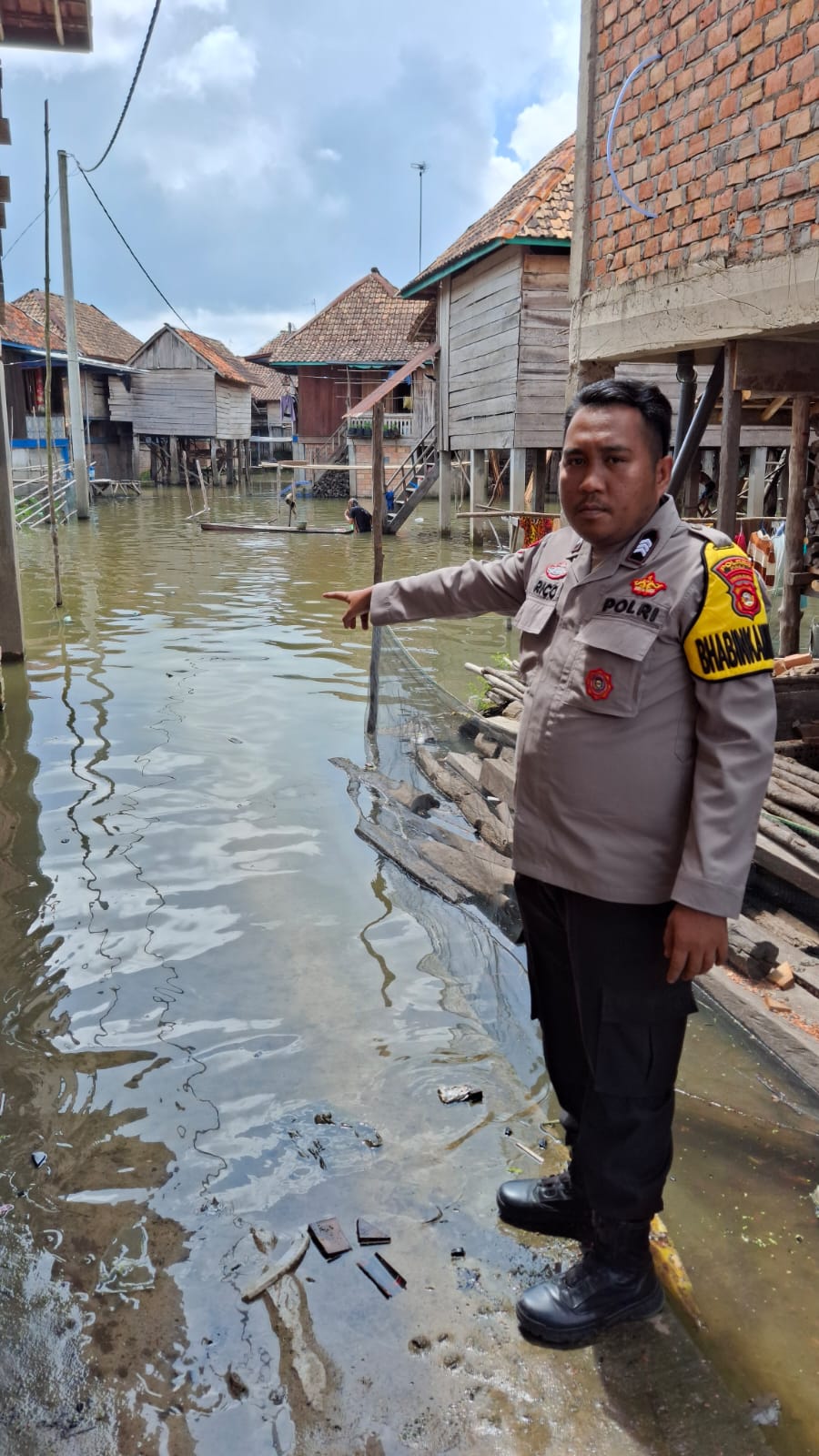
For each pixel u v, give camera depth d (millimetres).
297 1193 2547
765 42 4586
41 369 28859
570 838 1945
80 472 23156
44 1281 2256
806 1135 2797
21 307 32938
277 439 45031
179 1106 2891
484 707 6801
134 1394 1986
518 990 3580
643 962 1937
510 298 14609
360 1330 2143
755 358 5168
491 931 4016
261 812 5215
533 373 14469
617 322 6137
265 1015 3367
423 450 22078
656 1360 2074
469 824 5137
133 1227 2424
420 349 33844
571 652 1942
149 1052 3150
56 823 5039
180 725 6734
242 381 38375
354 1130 2791
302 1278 2279
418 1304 2213
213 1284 2254
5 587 8445
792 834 3789
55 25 7383
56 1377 2021
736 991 3342
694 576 1804
